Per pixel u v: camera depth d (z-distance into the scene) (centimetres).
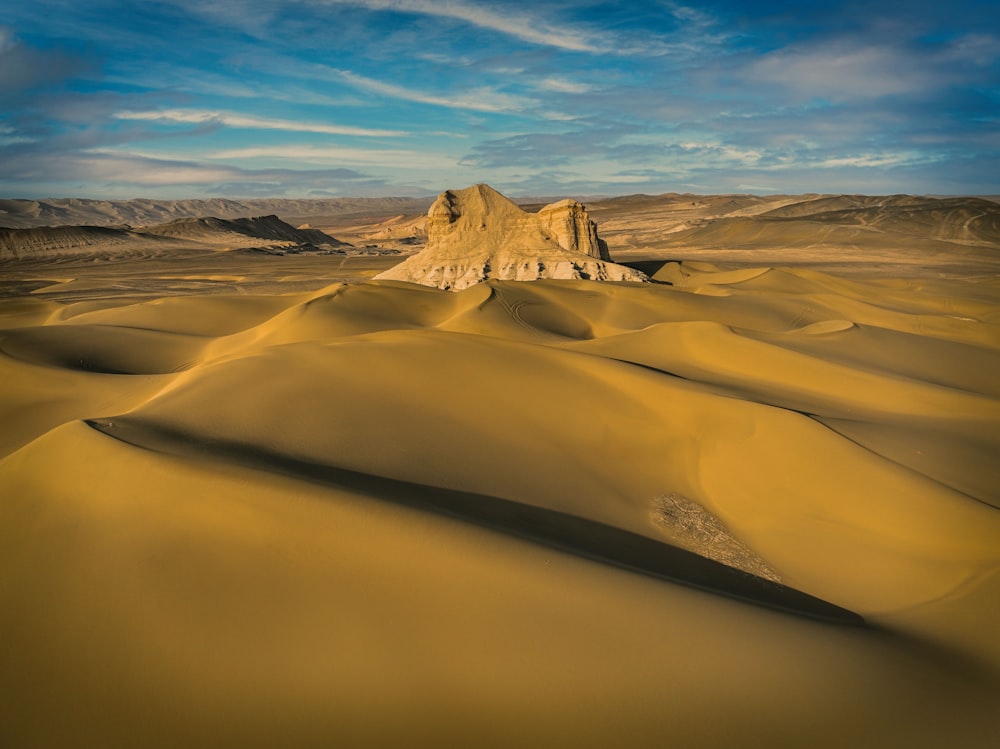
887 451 1371
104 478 881
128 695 596
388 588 696
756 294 4984
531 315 3928
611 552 933
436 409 1427
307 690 593
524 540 809
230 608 674
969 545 943
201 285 9162
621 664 621
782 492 1188
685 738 556
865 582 927
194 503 812
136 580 716
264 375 1515
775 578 971
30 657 643
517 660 619
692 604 720
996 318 4916
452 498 1005
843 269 10262
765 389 1952
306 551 740
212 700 586
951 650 737
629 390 1619
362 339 1930
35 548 791
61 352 2923
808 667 647
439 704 580
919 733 586
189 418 1220
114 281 9788
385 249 18875
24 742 563
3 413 2153
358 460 1114
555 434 1396
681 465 1355
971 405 1814
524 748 543
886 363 2661
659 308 4316
